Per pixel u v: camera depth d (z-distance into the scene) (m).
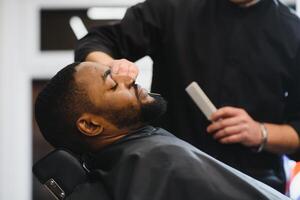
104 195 1.25
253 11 1.81
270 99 1.79
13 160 3.41
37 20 3.48
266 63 1.79
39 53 3.48
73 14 3.47
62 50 3.49
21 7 3.47
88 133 1.33
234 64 1.79
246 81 1.79
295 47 1.80
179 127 1.82
